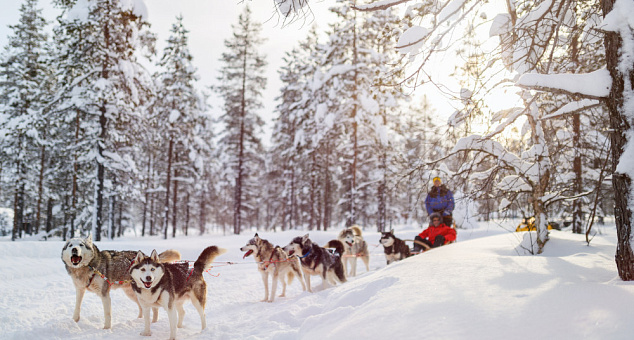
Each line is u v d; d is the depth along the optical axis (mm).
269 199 43469
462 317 3162
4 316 5824
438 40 4805
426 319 3270
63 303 6945
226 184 34938
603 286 3359
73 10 17438
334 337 3533
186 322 6246
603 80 4270
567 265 4820
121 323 6020
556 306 3068
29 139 23344
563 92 4422
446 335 2889
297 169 35156
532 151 6703
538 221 7160
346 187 30859
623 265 3979
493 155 6703
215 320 6324
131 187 21406
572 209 12695
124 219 37812
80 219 22906
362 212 34656
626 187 4043
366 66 22516
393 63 5352
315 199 35656
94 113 18734
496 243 7883
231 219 56500
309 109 27922
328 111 24156
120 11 17875
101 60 18234
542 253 6938
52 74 25625
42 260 10547
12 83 24969
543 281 3928
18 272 9039
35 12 25703
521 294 3520
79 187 25484
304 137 28453
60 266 10188
